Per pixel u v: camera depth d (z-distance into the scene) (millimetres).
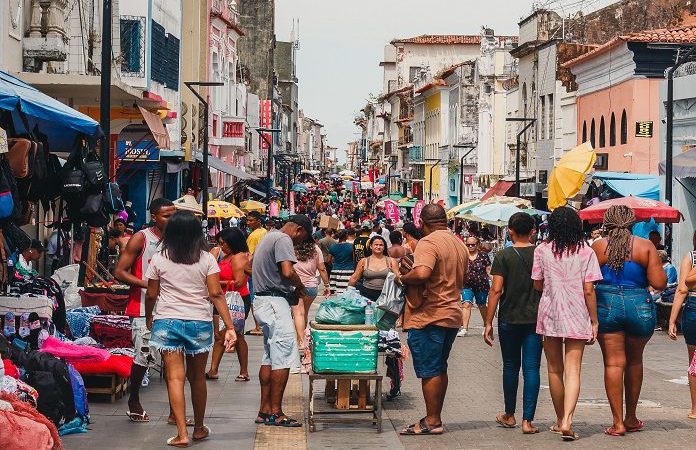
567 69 50844
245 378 17203
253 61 100500
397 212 70250
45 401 12047
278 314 13453
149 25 32969
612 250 12773
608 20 53469
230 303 16984
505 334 13172
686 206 32156
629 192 35031
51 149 17484
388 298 13789
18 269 15820
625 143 42250
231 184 71125
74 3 27562
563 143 51906
